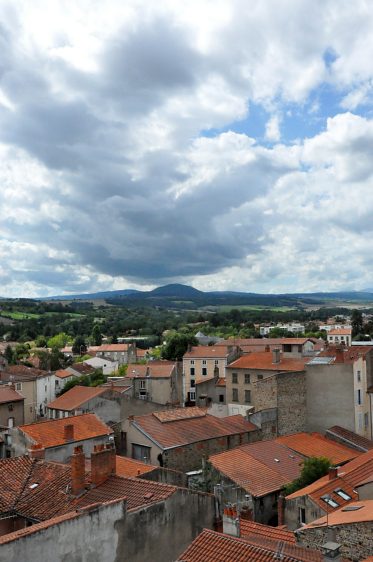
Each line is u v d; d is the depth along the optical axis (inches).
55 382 5241.1
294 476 1947.6
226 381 3489.2
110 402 2908.5
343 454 2261.3
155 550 1078.4
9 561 876.0
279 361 3334.2
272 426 2568.9
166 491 1135.0
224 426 2415.1
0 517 1155.3
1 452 2011.6
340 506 1438.2
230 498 1755.7
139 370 4704.7
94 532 986.1
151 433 2175.2
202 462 2037.4
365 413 2741.1
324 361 2812.5
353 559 1104.2
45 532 924.0
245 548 922.7
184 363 5182.1
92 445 2036.2
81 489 1179.3
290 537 1192.2
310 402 2723.9
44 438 1964.8
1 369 5162.4
